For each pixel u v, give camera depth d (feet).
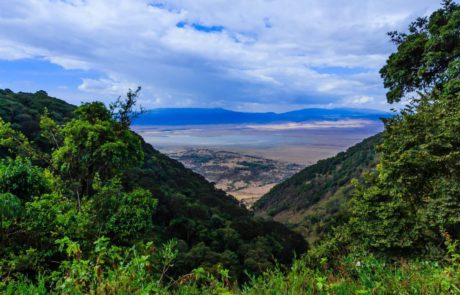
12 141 37.37
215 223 131.54
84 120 37.60
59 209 25.18
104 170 39.01
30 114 103.96
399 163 33.68
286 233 139.85
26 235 19.93
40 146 51.60
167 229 104.22
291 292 8.20
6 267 15.23
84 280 7.23
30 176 24.06
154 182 139.64
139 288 7.13
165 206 116.57
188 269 67.56
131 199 31.07
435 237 27.68
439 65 57.62
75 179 37.11
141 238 31.53
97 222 27.91
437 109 37.11
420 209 31.27
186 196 158.51
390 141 40.47
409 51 60.95
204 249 84.28
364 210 36.24
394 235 29.63
